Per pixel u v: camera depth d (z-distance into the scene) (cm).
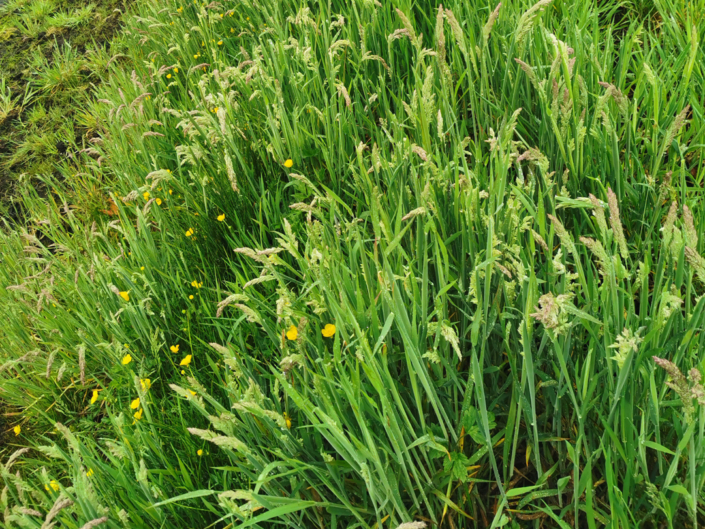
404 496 154
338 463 144
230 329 216
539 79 212
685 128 233
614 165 184
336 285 165
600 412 136
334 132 265
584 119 205
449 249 177
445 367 154
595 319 121
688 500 117
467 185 155
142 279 259
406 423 138
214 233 267
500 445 162
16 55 593
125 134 381
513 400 143
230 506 134
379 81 277
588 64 229
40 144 461
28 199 395
